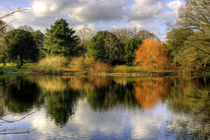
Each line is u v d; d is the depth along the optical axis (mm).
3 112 14516
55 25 59312
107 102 17797
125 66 57812
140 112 14414
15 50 59750
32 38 67688
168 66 46594
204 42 13938
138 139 9828
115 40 65000
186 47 15734
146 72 49969
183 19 15117
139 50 49312
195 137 9828
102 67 52844
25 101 18219
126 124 11961
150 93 22125
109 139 9859
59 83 32031
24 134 10383
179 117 12891
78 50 61688
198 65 15992
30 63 68000
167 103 16828
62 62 51438
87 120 12750
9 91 23734
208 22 13641
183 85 26609
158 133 10508
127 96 20609
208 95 17469
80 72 52406
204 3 12812
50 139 9836
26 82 33312
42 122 12359
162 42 47438
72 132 10750
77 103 17500
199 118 12508
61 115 13836
